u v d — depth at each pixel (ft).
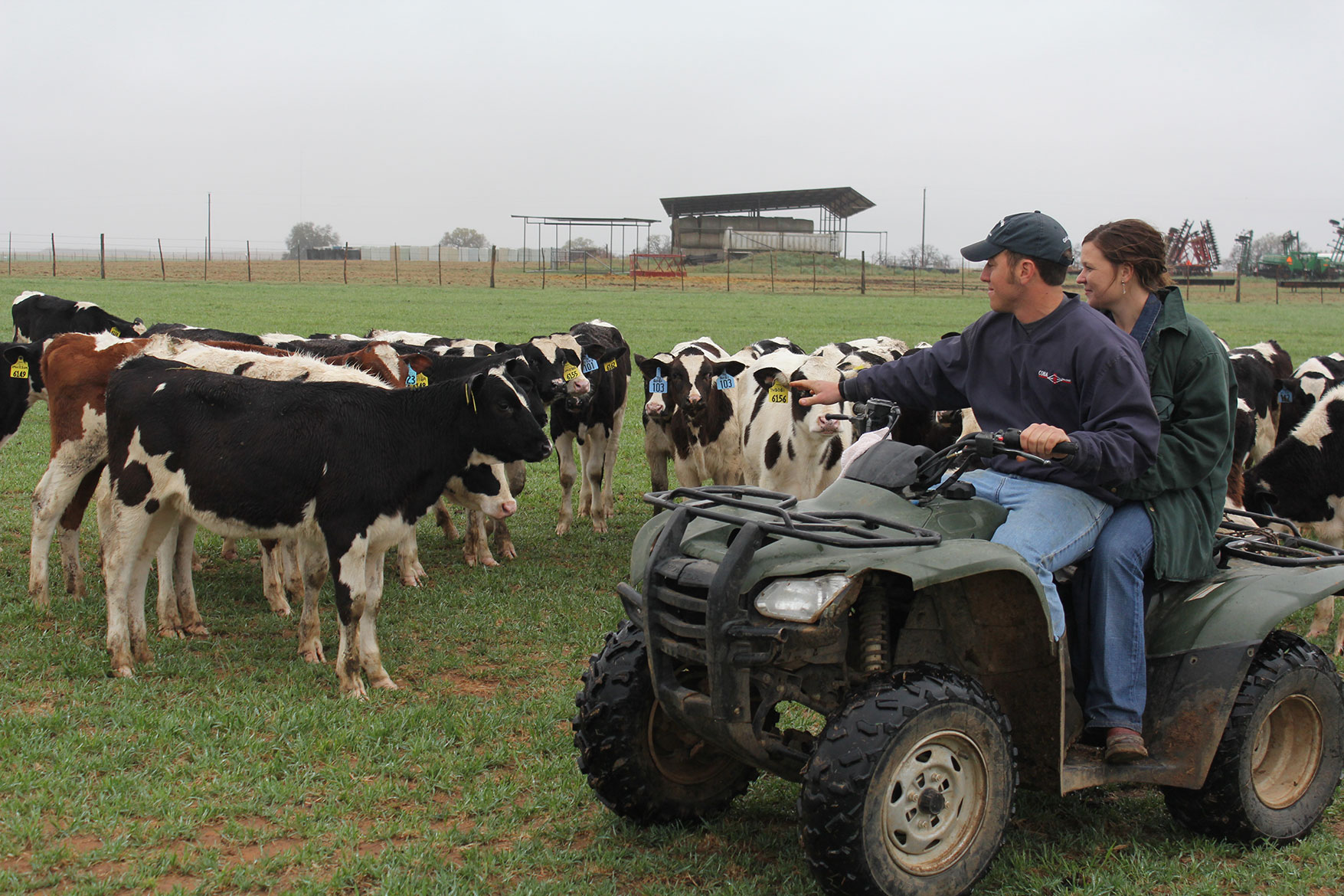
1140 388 13.91
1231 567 16.37
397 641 25.00
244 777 17.06
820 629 12.68
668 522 14.20
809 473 31.86
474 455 23.59
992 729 13.34
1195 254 338.54
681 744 16.02
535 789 17.17
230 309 134.21
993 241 14.66
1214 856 15.31
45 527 25.86
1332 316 177.17
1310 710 16.21
